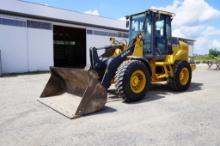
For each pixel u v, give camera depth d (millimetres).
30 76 12125
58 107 4930
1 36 13227
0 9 13109
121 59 5895
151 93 6883
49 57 15688
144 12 6895
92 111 4613
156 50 6918
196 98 6164
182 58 7539
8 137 3459
